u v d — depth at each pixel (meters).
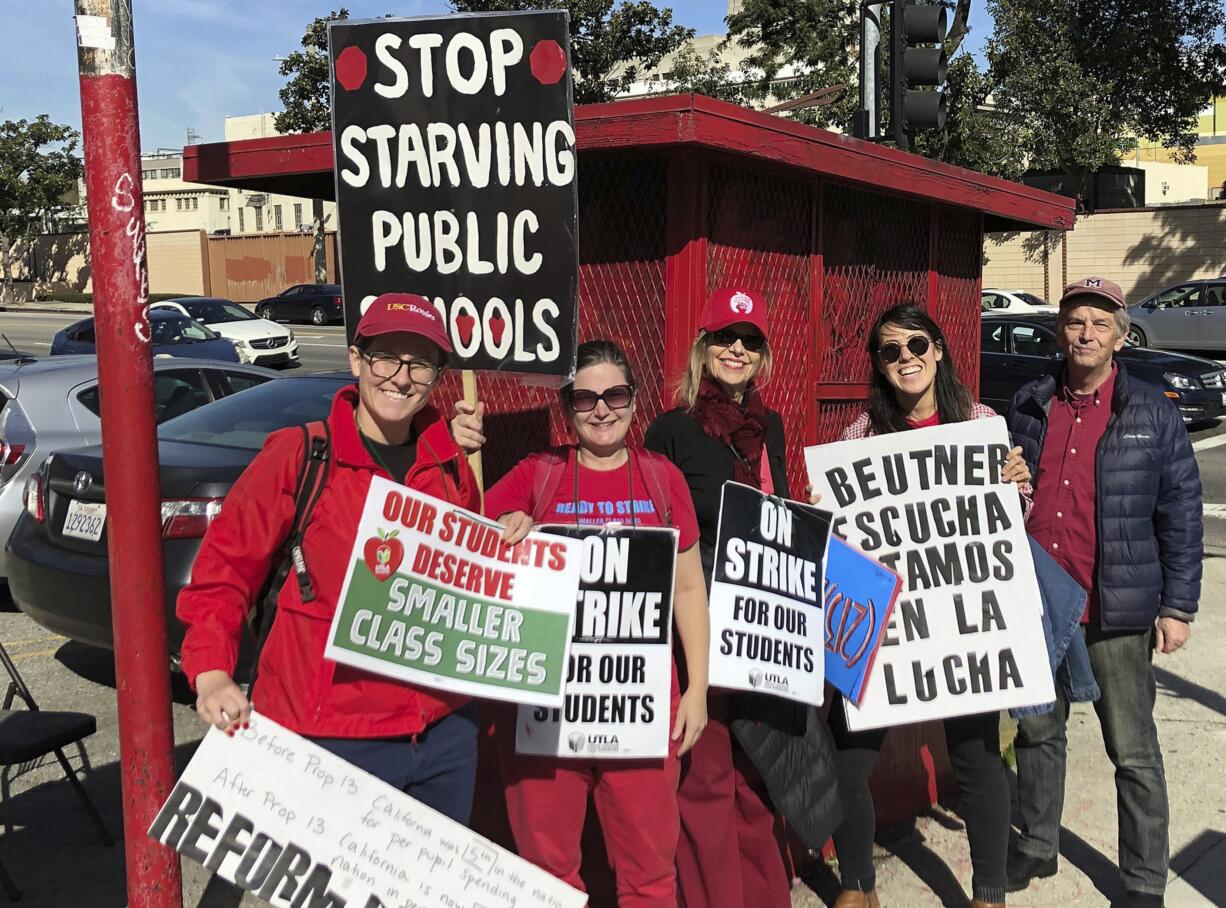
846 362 4.66
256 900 3.72
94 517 5.13
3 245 49.88
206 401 7.76
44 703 5.54
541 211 3.13
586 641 2.79
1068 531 3.55
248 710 2.39
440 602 2.54
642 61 31.75
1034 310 24.94
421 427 2.67
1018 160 25.80
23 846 4.05
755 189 3.99
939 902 3.76
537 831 2.84
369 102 3.20
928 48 7.97
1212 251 27.98
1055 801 3.84
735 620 3.03
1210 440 14.41
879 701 3.34
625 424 2.87
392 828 2.47
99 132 2.64
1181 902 3.79
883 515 3.43
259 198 61.97
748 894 3.35
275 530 2.45
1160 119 27.50
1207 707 5.60
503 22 3.10
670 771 2.87
